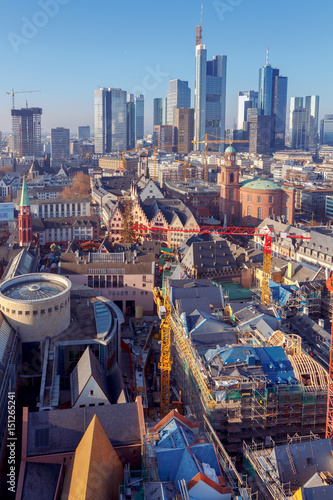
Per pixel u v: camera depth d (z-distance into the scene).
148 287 194.75
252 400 106.75
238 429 107.44
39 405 113.25
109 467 88.12
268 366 114.38
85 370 116.19
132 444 96.69
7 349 120.50
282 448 88.75
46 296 136.50
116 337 147.38
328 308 165.75
